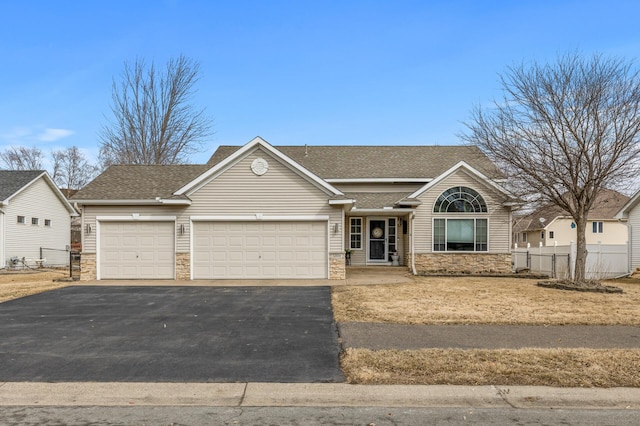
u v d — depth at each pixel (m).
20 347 7.52
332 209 16.61
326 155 23.44
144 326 9.07
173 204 16.53
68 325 9.19
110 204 16.81
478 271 18.83
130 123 34.72
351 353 6.91
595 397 5.33
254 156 16.72
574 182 14.21
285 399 5.39
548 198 15.04
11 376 6.10
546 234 38.38
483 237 18.95
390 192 21.38
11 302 11.95
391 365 6.34
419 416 4.93
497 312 10.03
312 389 5.59
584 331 8.38
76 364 6.59
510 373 6.00
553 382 5.71
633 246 20.58
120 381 5.90
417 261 18.95
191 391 5.57
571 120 14.23
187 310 10.74
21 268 24.34
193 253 16.70
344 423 4.75
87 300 12.23
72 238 41.03
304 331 8.55
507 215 18.91
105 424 4.74
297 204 16.64
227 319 9.70
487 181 18.38
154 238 16.88
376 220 21.16
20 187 24.88
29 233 26.09
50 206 28.44
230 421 4.81
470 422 4.77
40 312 10.58
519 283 15.43
